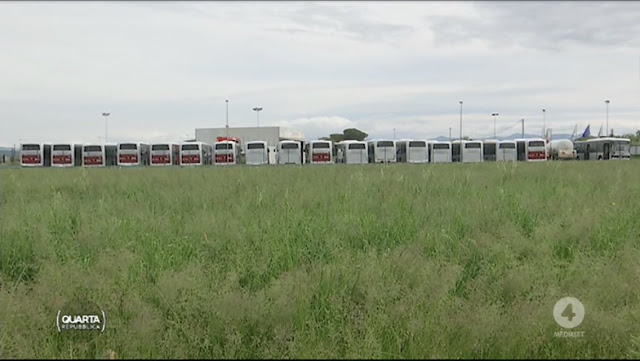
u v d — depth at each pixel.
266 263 4.91
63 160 43.97
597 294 4.04
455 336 3.50
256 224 6.31
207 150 50.94
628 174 13.44
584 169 15.75
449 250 5.36
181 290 4.04
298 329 3.63
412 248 5.20
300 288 4.10
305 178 13.26
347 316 3.80
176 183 12.22
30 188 11.20
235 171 17.33
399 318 3.71
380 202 8.06
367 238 5.86
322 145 46.03
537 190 9.46
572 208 7.23
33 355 3.32
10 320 3.62
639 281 4.36
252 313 3.71
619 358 3.44
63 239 5.52
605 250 5.39
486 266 4.84
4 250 5.04
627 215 6.93
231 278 4.36
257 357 3.44
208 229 5.95
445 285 4.14
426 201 8.09
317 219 6.73
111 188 11.14
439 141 47.69
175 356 3.36
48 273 4.44
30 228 5.75
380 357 3.29
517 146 47.38
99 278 4.27
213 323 3.65
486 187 10.11
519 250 5.30
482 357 3.34
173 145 46.00
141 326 3.52
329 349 3.37
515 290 4.21
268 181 12.45
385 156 45.41
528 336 3.49
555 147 56.88
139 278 4.43
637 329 3.67
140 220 6.52
